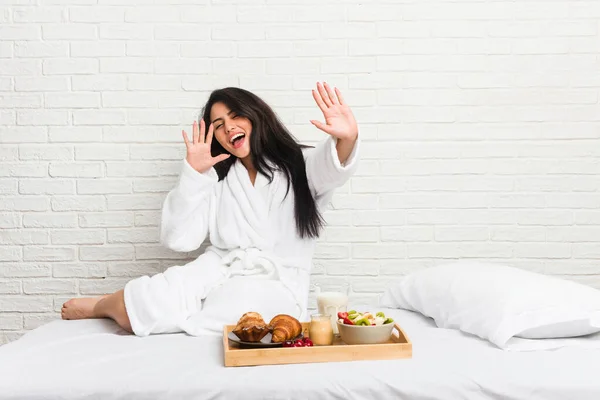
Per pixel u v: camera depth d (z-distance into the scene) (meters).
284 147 2.25
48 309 2.62
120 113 2.60
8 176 2.60
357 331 1.62
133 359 1.57
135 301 1.92
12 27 2.57
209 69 2.59
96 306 2.08
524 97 2.59
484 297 1.79
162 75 2.59
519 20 2.57
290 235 2.24
